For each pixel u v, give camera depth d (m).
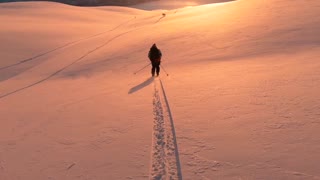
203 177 5.35
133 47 26.45
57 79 20.42
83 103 12.33
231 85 10.80
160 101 10.45
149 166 6.09
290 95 8.66
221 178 5.23
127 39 32.28
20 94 16.97
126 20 66.62
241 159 5.72
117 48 28.14
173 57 19.77
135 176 5.80
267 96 8.95
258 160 5.59
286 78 10.40
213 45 20.67
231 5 39.69
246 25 24.39
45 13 62.12
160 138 7.35
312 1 28.83
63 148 7.77
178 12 59.03
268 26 22.48
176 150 6.50
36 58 29.22
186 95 10.59
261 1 35.22
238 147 6.19
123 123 8.91
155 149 6.80
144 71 17.66
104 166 6.41
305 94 8.53
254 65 13.38
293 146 5.86
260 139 6.37
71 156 7.19
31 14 58.84
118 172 6.05
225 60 15.98
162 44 24.33
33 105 13.62
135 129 8.23
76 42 36.34
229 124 7.39
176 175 5.56
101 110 10.80
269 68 12.31
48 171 6.59
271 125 6.93
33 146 8.26
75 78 19.55
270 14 26.55
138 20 59.88
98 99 12.56
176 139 7.04
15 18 51.78
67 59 27.48
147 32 33.41
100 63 23.05
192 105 9.35
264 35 20.22
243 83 10.76
